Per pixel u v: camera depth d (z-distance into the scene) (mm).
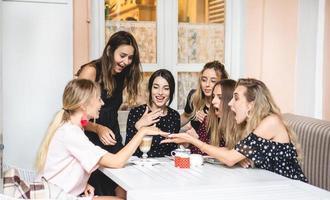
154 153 2904
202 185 2082
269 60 4051
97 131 2748
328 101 4164
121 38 2820
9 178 2008
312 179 3090
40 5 3498
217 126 2752
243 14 3992
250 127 2426
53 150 2416
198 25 3988
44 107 3568
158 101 2930
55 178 2396
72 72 3588
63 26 3551
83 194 2512
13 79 3484
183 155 2441
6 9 3434
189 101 3371
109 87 2859
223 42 4066
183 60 3969
